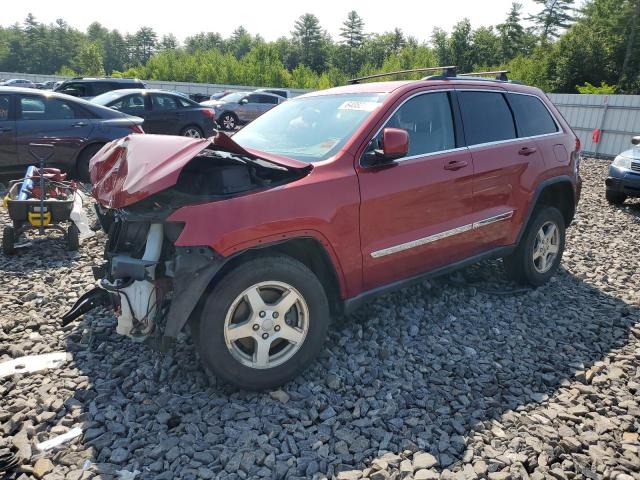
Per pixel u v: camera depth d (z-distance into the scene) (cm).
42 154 838
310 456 261
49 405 292
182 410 293
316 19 10744
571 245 653
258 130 418
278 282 300
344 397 313
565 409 307
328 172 326
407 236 364
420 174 366
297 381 325
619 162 916
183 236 275
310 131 379
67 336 373
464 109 416
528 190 449
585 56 4584
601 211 875
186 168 317
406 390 321
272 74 5781
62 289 457
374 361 353
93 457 256
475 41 8031
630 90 4575
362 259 340
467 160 399
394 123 366
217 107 2223
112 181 314
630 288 510
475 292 472
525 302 462
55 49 12531
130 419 285
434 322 415
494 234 432
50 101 853
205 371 330
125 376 327
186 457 256
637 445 278
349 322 404
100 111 895
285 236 301
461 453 268
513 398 316
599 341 397
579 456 266
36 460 252
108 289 295
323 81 5603
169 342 282
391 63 6688
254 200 293
